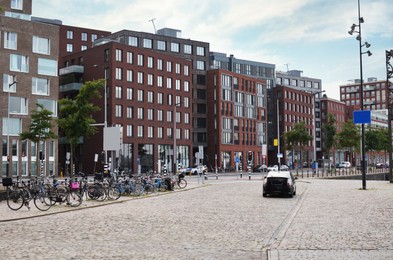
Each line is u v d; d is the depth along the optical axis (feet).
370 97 623.36
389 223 51.31
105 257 34.32
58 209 68.64
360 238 41.22
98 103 279.69
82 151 283.38
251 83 380.37
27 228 49.93
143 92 292.61
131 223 53.42
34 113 182.91
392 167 148.46
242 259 33.55
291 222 53.21
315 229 47.32
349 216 58.44
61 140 286.05
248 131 372.58
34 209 68.90
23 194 69.21
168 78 311.27
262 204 77.77
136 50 289.94
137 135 285.23
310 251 35.17
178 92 318.04
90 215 61.87
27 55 216.54
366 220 54.13
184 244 39.86
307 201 82.07
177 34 359.46
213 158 345.10
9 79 210.18
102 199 84.02
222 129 345.72
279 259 32.09
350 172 274.57
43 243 40.45
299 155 424.87
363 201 80.64
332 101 493.36
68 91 289.12
